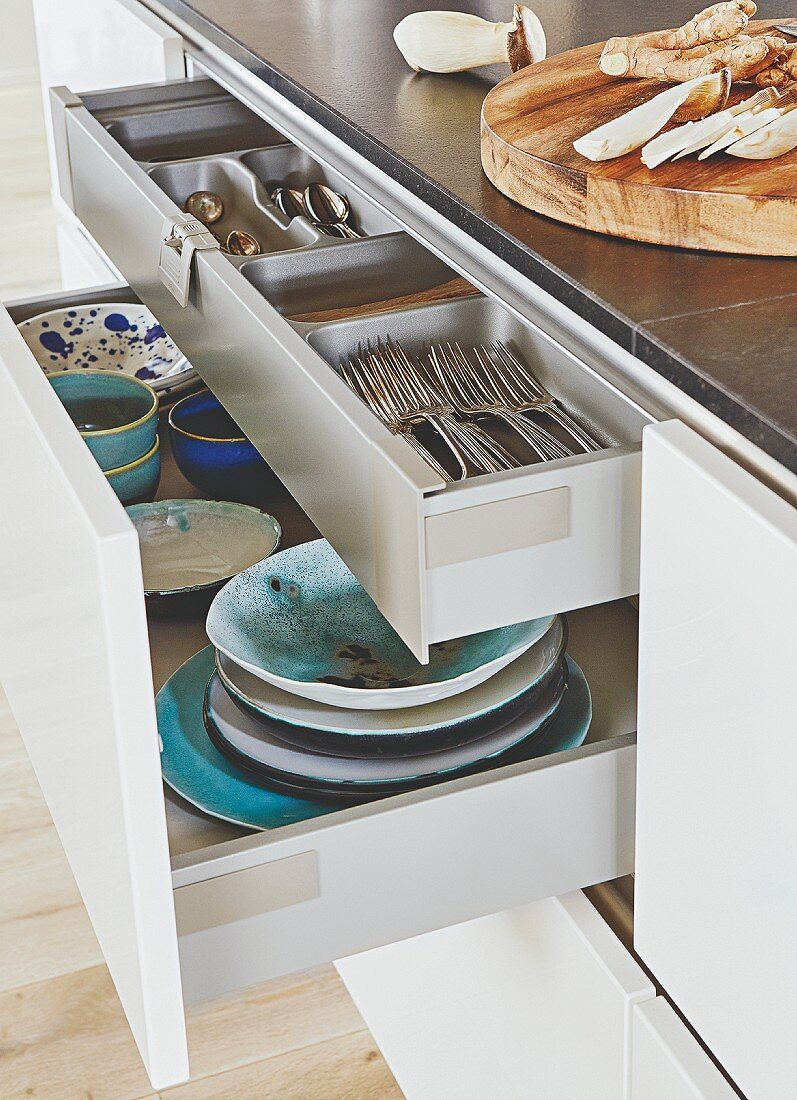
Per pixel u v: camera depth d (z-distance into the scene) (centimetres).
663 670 77
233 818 89
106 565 66
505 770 83
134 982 83
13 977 141
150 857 74
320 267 111
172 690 102
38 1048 133
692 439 70
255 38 131
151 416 127
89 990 139
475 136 102
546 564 76
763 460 66
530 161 86
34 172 368
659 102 88
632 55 97
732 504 65
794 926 70
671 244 82
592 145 84
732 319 73
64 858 156
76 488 70
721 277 78
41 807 163
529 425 96
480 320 105
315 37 131
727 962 78
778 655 65
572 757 84
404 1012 123
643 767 82
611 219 83
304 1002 139
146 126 144
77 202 140
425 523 71
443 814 81
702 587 70
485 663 93
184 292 104
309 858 79
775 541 62
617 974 87
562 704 99
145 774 72
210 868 77
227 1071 131
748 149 83
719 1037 81
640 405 75
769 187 79
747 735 70
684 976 84
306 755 92
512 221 87
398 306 109
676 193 80
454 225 92
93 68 184
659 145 83
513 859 85
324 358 102
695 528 69
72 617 79
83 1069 131
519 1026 103
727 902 76
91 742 81
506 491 72
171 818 90
